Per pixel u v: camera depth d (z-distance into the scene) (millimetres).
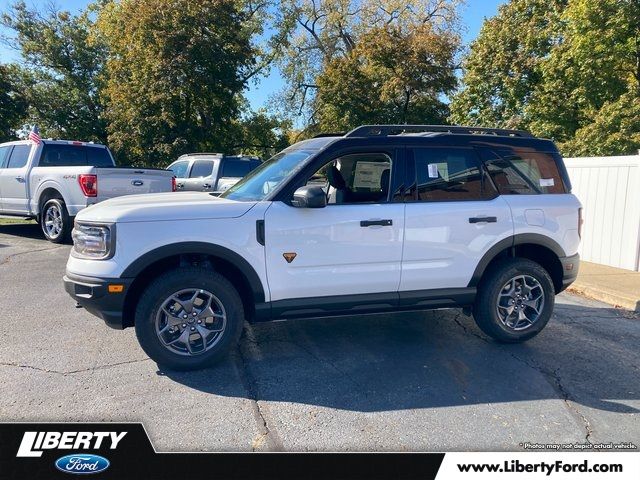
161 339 3762
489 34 20734
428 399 3555
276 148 32219
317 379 3842
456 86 25312
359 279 4109
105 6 28234
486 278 4516
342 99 25125
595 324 5438
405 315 5504
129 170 9039
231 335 3910
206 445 2967
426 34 24844
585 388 3795
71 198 8859
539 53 19344
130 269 3631
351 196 4426
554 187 4719
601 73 16422
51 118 29406
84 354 4203
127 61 22766
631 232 8172
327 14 31281
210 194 4934
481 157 4492
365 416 3307
